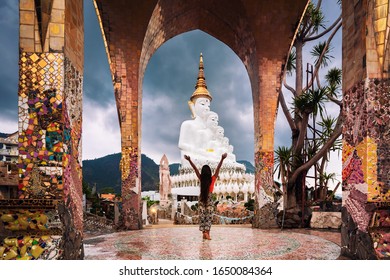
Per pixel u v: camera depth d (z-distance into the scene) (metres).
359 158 4.71
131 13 10.52
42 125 4.10
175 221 13.76
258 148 11.32
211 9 12.46
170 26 12.81
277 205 11.02
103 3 10.27
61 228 3.95
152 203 20.56
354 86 4.95
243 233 8.96
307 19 14.05
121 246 6.50
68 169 4.27
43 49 4.20
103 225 10.62
